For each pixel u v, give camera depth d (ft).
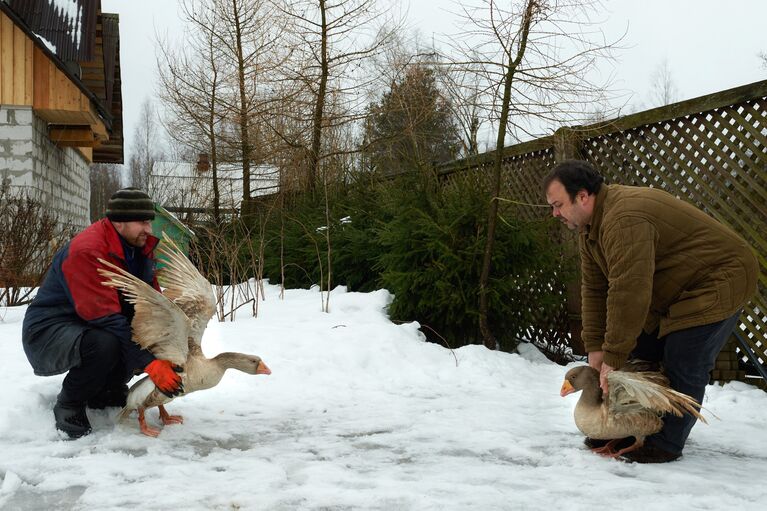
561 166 13.70
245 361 14.80
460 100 25.61
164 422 15.56
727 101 21.15
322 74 49.01
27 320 14.28
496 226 25.96
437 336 26.89
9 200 34.14
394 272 26.68
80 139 51.90
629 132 24.84
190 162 66.33
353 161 46.39
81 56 45.83
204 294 14.94
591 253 14.17
